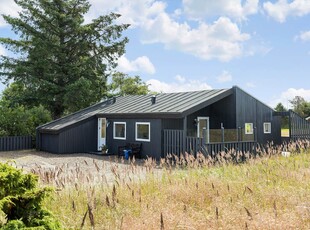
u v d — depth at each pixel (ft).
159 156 53.47
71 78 94.63
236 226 15.07
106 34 99.40
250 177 26.89
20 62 91.30
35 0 93.91
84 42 94.99
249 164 32.71
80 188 21.31
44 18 93.71
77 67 93.09
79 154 62.49
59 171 20.66
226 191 22.43
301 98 181.78
